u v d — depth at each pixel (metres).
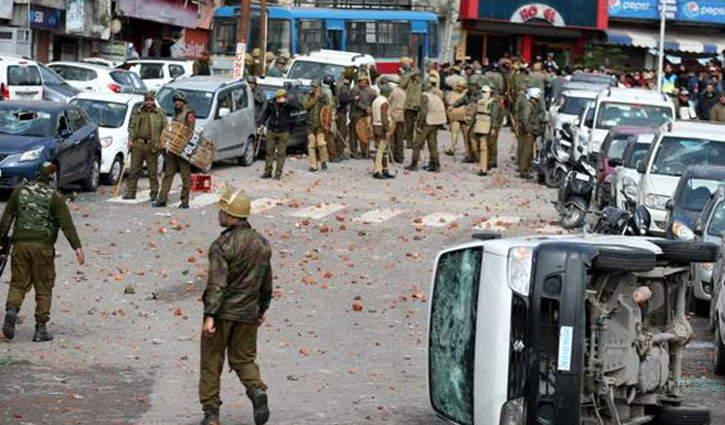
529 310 12.70
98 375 17.86
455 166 48.66
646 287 13.39
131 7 66.31
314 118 43.53
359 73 48.34
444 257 14.17
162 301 23.73
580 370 12.55
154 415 15.65
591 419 13.28
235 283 14.72
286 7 63.22
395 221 34.09
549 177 43.50
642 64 90.94
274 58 60.03
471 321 13.45
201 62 55.41
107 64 58.44
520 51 88.12
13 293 19.80
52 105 34.84
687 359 20.62
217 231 31.16
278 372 18.66
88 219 31.67
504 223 34.31
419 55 66.62
